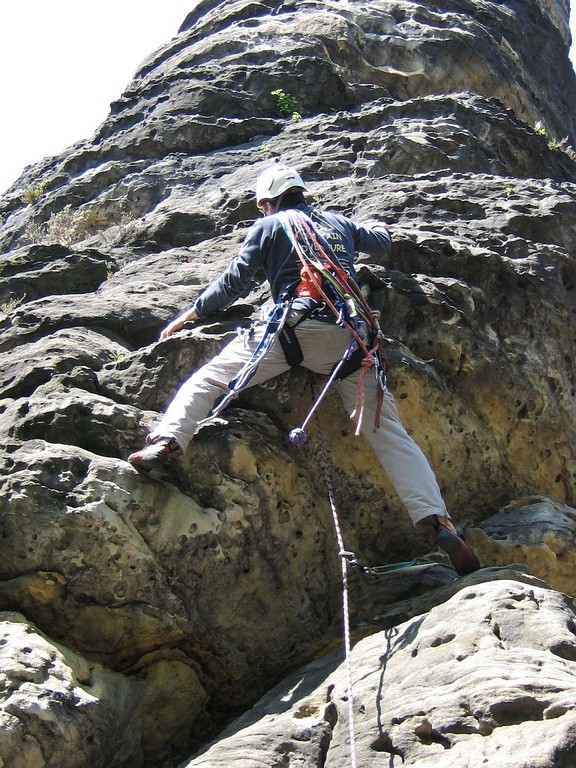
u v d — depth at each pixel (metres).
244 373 4.02
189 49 9.12
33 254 5.80
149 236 6.23
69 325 4.81
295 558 4.27
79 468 3.93
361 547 4.55
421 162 6.82
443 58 9.21
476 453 4.80
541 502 4.79
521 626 3.47
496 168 7.30
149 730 3.85
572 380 5.25
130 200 7.23
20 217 7.78
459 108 7.61
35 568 3.79
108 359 4.55
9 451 3.98
